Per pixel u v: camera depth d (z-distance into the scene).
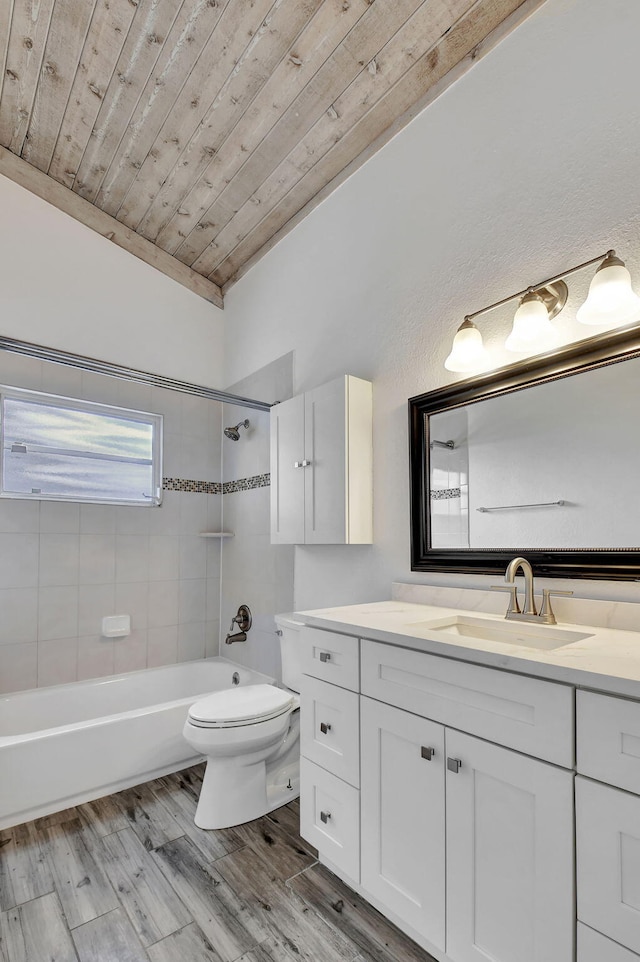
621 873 0.88
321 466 2.21
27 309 2.71
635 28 1.42
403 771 1.28
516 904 1.02
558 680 0.97
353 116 2.18
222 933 1.38
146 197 2.87
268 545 2.91
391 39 1.86
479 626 1.56
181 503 3.23
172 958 1.30
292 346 2.76
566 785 0.96
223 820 1.88
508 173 1.71
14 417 2.65
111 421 3.00
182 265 3.35
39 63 2.19
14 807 1.91
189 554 3.24
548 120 1.60
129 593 2.95
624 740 0.89
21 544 2.60
